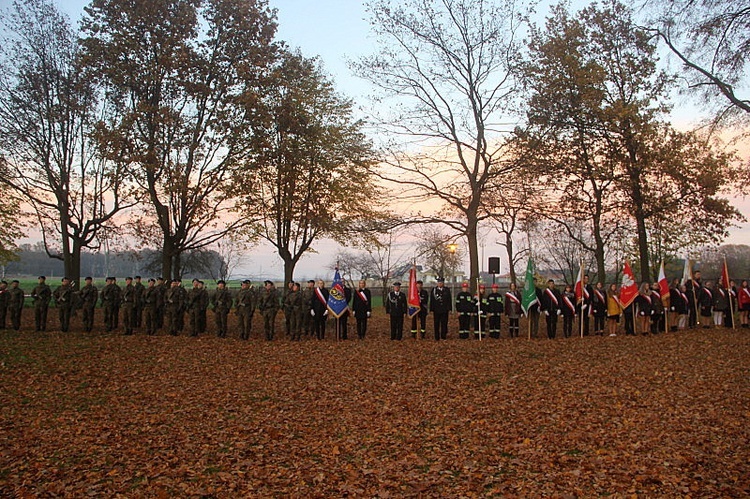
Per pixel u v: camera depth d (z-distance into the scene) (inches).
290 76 1226.6
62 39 1210.6
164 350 768.3
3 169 1197.1
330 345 815.7
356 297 913.5
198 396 523.8
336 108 1374.3
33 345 784.3
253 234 1354.6
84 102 1233.4
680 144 1122.7
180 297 945.5
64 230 1298.0
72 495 300.7
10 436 406.6
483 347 767.1
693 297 1030.4
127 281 929.5
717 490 281.4
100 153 1103.0
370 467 336.5
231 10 1130.0
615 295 919.7
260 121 1128.8
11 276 3811.5
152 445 385.1
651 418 412.8
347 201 1358.3
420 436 393.1
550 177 1109.1
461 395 504.1
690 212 1193.4
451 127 1117.7
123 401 508.4
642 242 1184.8
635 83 1124.5
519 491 291.9
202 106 1125.1
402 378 577.9
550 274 2401.6
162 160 1077.1
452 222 1143.6
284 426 426.0
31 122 1176.8
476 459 343.0
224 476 324.2
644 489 287.1
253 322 1166.3
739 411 418.9
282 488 307.3
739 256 2475.4
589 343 795.4
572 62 1055.6
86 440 396.2
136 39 1087.0
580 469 318.0
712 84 769.6
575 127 1114.1
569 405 457.7
